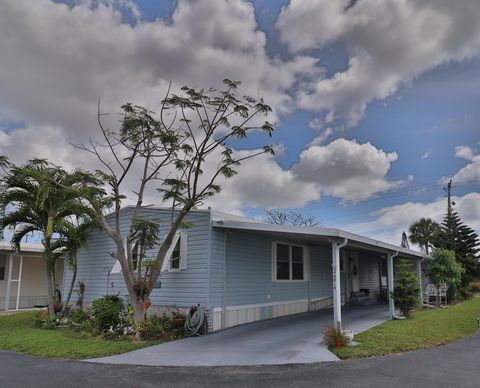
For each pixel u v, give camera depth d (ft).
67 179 42.80
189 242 40.37
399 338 32.14
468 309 54.13
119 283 46.14
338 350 28.71
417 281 47.03
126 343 32.09
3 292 67.31
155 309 41.14
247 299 42.45
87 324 38.75
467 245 101.91
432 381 21.45
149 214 44.88
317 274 56.24
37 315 46.65
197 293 38.60
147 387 21.09
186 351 29.58
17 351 30.66
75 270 46.96
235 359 27.02
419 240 151.12
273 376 22.89
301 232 34.22
